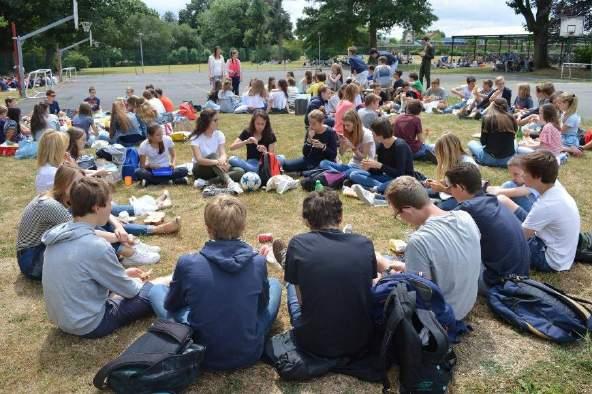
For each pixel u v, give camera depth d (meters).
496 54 46.91
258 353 3.34
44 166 5.58
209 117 7.39
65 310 3.58
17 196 7.46
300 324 3.31
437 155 5.93
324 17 48.16
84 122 10.59
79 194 3.57
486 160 8.54
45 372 3.42
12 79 30.27
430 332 2.94
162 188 7.49
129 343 3.71
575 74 32.38
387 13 44.84
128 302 3.87
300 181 7.37
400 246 5.06
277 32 79.12
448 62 47.50
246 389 3.22
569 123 9.33
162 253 5.23
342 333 3.22
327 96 12.53
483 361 3.45
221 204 3.37
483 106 13.41
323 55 53.28
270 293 3.76
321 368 3.25
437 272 3.51
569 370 3.34
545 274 4.59
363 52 51.84
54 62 48.22
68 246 3.57
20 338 3.80
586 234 5.00
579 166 8.45
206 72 46.53
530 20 37.22
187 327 3.14
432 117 13.98
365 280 3.22
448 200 5.58
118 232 4.85
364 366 3.29
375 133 6.83
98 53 65.38
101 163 8.35
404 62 49.09
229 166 7.52
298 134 11.94
